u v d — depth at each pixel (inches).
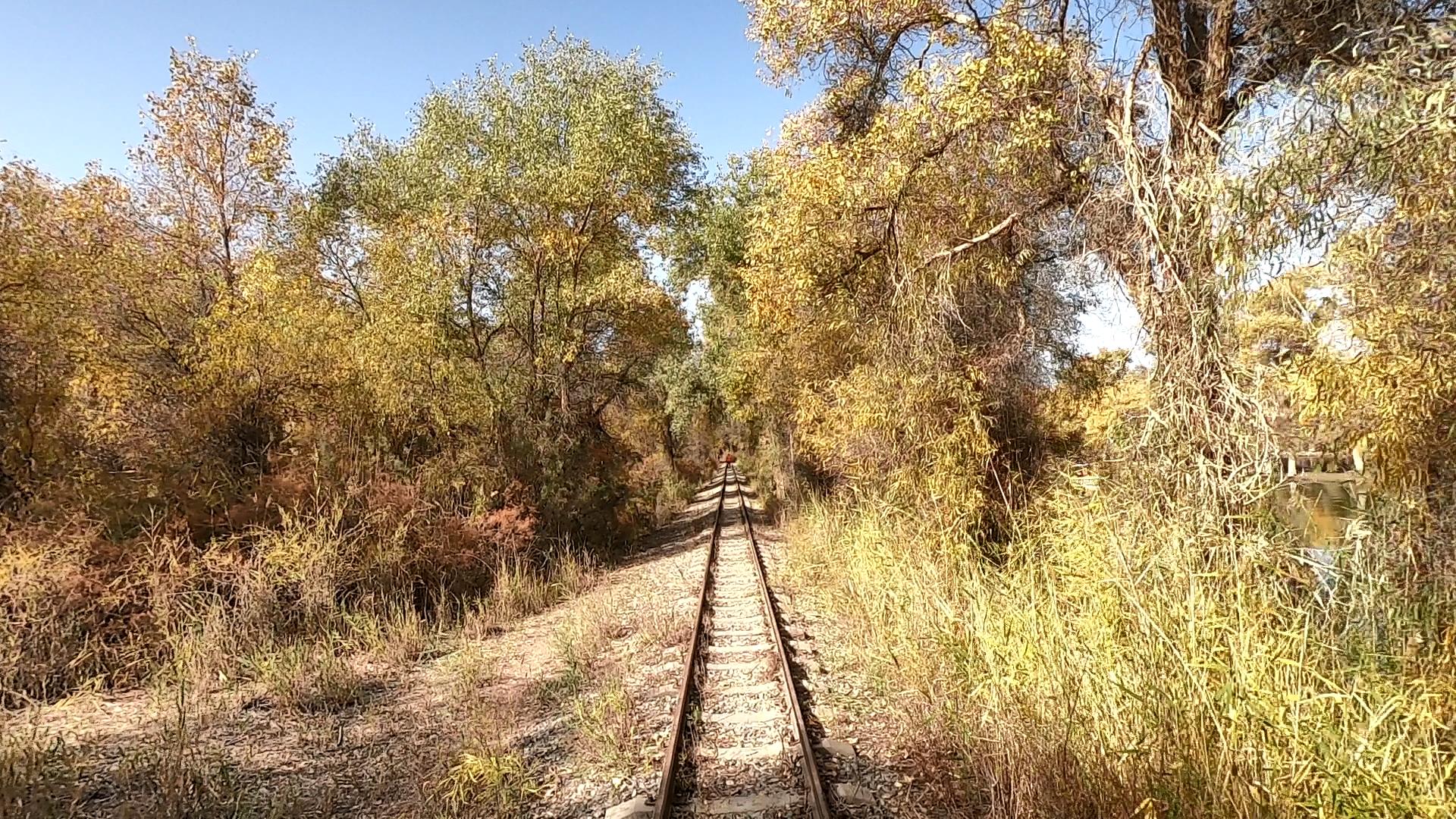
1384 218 213.8
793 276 454.0
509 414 744.3
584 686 329.1
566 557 647.8
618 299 776.3
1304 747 177.9
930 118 373.1
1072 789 189.2
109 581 371.2
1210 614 222.1
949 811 206.8
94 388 459.5
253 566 410.9
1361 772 168.7
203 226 647.8
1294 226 224.1
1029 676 236.8
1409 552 228.7
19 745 244.4
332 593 422.9
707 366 1412.4
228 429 511.2
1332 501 270.4
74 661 332.8
